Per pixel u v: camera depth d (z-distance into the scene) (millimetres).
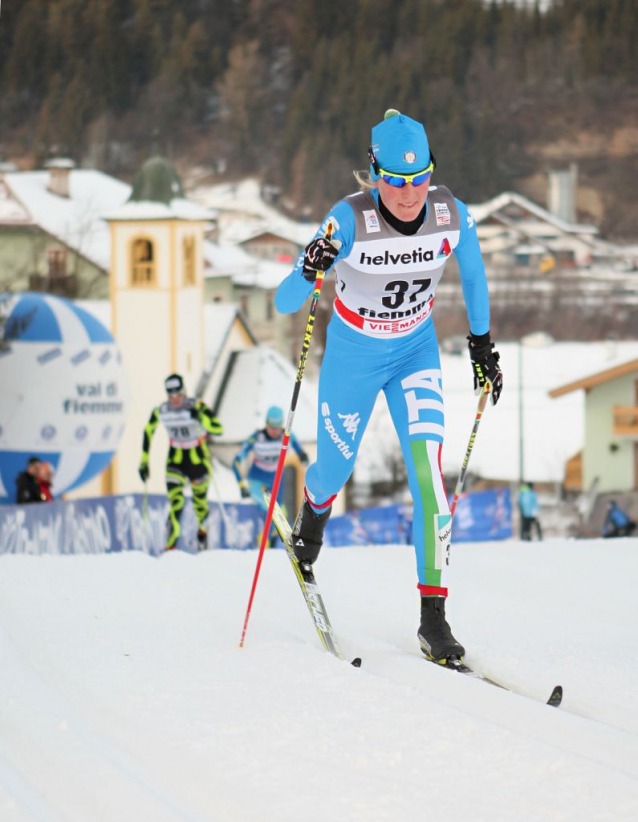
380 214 12242
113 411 64875
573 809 7801
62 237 166875
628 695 10984
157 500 40156
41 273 167875
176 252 123688
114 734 9734
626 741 9328
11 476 63219
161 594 16203
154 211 124125
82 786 8484
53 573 17859
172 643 12938
